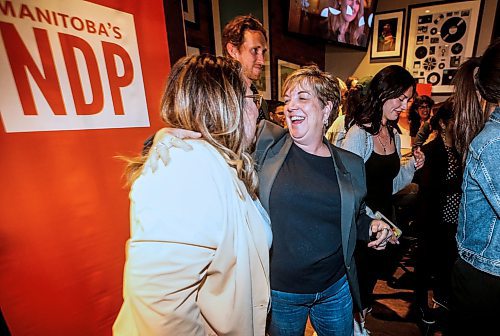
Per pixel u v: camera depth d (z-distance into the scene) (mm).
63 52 863
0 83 742
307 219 975
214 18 2199
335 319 1090
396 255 2477
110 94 1003
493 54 812
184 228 563
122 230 1062
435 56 3621
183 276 568
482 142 830
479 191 854
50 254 869
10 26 749
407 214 2533
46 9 814
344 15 3383
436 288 1660
